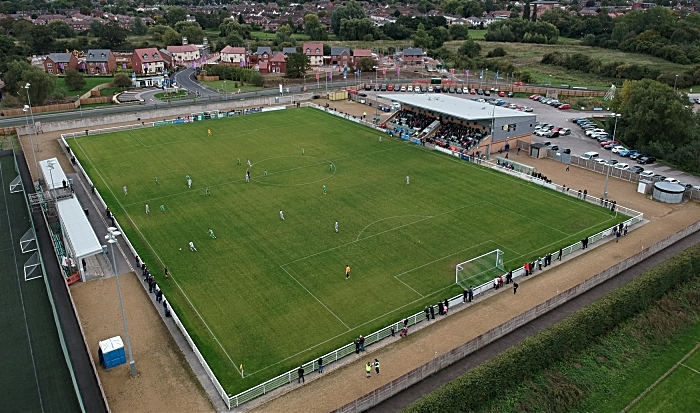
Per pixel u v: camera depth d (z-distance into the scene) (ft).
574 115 522.88
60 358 175.73
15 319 197.06
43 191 292.40
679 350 184.03
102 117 463.42
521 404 156.76
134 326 191.83
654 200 306.35
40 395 159.33
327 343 183.32
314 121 473.67
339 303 205.77
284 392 160.56
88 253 217.77
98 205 296.30
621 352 180.55
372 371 168.45
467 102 438.40
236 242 253.44
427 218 277.85
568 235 260.42
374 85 631.15
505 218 278.46
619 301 190.39
